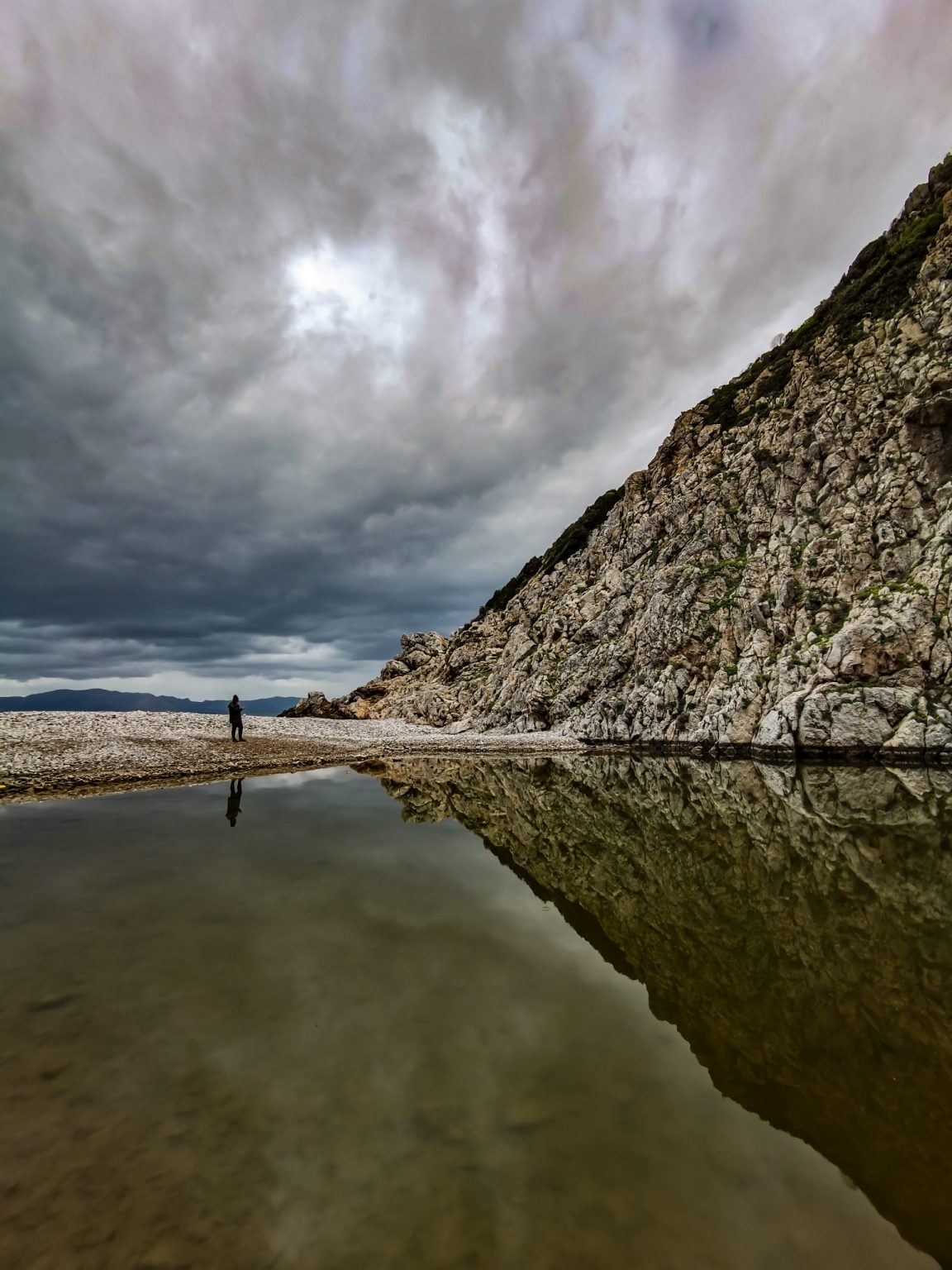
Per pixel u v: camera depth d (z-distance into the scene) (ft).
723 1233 10.53
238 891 31.55
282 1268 9.75
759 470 151.02
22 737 97.09
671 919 28.12
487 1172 12.00
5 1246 10.11
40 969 21.97
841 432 132.46
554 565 255.09
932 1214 11.03
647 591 165.07
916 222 162.09
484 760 119.96
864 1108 14.24
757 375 192.85
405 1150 12.63
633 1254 10.02
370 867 36.81
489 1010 19.27
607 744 149.48
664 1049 16.90
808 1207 11.16
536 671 196.85
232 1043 17.06
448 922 27.58
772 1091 14.94
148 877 33.88
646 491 202.90
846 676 101.30
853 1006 19.38
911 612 97.91
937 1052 16.72
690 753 122.11
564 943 25.22
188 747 106.42
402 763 112.88
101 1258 9.93
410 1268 9.73
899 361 128.67
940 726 87.71
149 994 20.10
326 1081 15.21
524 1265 9.78
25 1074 15.37
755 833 47.29
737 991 20.72
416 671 293.43
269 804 59.72
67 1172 11.89
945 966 22.44
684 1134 13.24
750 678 119.03
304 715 271.90
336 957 23.43
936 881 33.06
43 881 33.12
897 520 111.14
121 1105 14.14
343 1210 10.98
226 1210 10.96
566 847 43.96
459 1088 14.94
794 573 123.03
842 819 51.37
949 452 108.06
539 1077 15.44
